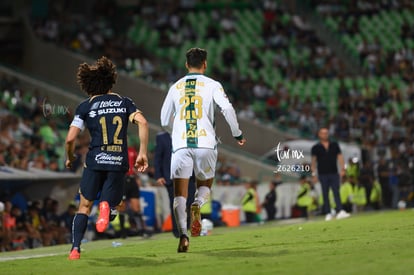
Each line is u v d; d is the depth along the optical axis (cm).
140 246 3875
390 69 11744
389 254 2700
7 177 5534
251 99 10512
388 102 10906
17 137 7562
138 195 5381
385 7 13138
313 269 2433
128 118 2997
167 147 4594
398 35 12681
